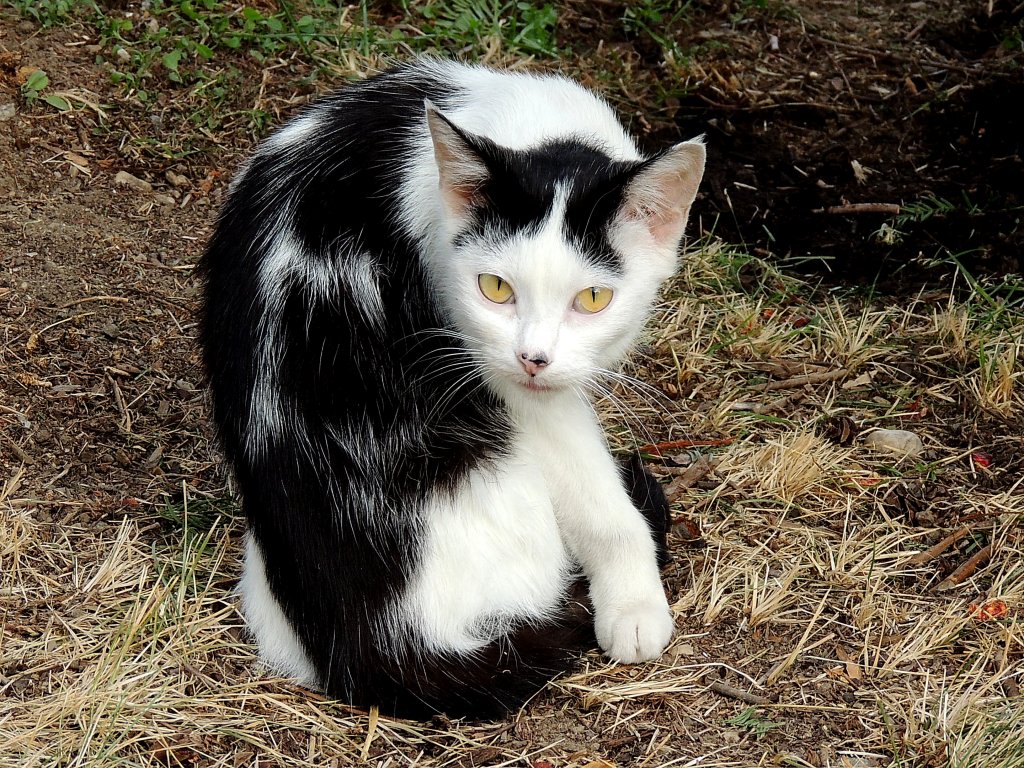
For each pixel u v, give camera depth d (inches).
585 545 51.4
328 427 50.1
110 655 50.3
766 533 54.5
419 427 50.2
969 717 49.9
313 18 67.1
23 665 50.3
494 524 50.3
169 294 59.2
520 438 50.7
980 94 67.4
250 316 50.5
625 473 53.7
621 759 49.4
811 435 56.6
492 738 49.8
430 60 53.4
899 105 67.2
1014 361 58.6
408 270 50.3
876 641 51.9
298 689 50.6
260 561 51.1
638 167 49.2
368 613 50.0
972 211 63.6
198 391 57.0
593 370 50.1
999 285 61.4
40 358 56.9
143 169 62.7
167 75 64.9
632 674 51.0
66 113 63.1
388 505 50.1
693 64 68.4
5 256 59.0
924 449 56.9
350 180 50.3
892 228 63.4
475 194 49.4
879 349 59.9
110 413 56.1
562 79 53.1
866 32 71.7
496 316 49.6
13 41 64.3
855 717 50.3
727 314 60.9
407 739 49.7
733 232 63.7
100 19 65.6
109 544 53.1
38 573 52.1
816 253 63.1
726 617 52.4
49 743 48.9
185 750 49.1
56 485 54.3
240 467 50.9
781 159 65.5
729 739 49.8
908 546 54.2
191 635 51.0
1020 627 51.8
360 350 50.1
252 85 65.2
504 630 50.4
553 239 49.1
